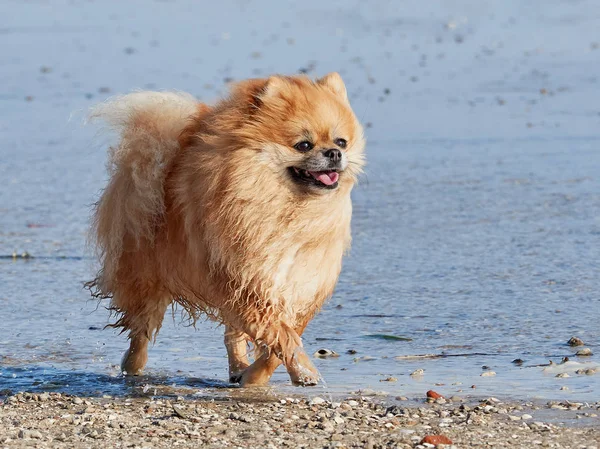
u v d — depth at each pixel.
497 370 10.70
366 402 9.68
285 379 11.04
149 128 10.61
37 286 14.89
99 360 11.87
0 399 10.20
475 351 11.44
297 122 9.81
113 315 13.34
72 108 28.58
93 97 29.64
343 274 15.02
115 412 9.48
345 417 9.11
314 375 9.87
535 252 15.50
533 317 12.58
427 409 9.34
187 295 10.95
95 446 8.28
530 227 16.95
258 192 9.78
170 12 51.53
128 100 10.83
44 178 22.06
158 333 12.70
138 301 11.33
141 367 11.45
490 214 17.98
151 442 8.40
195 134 10.46
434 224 17.58
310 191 9.84
